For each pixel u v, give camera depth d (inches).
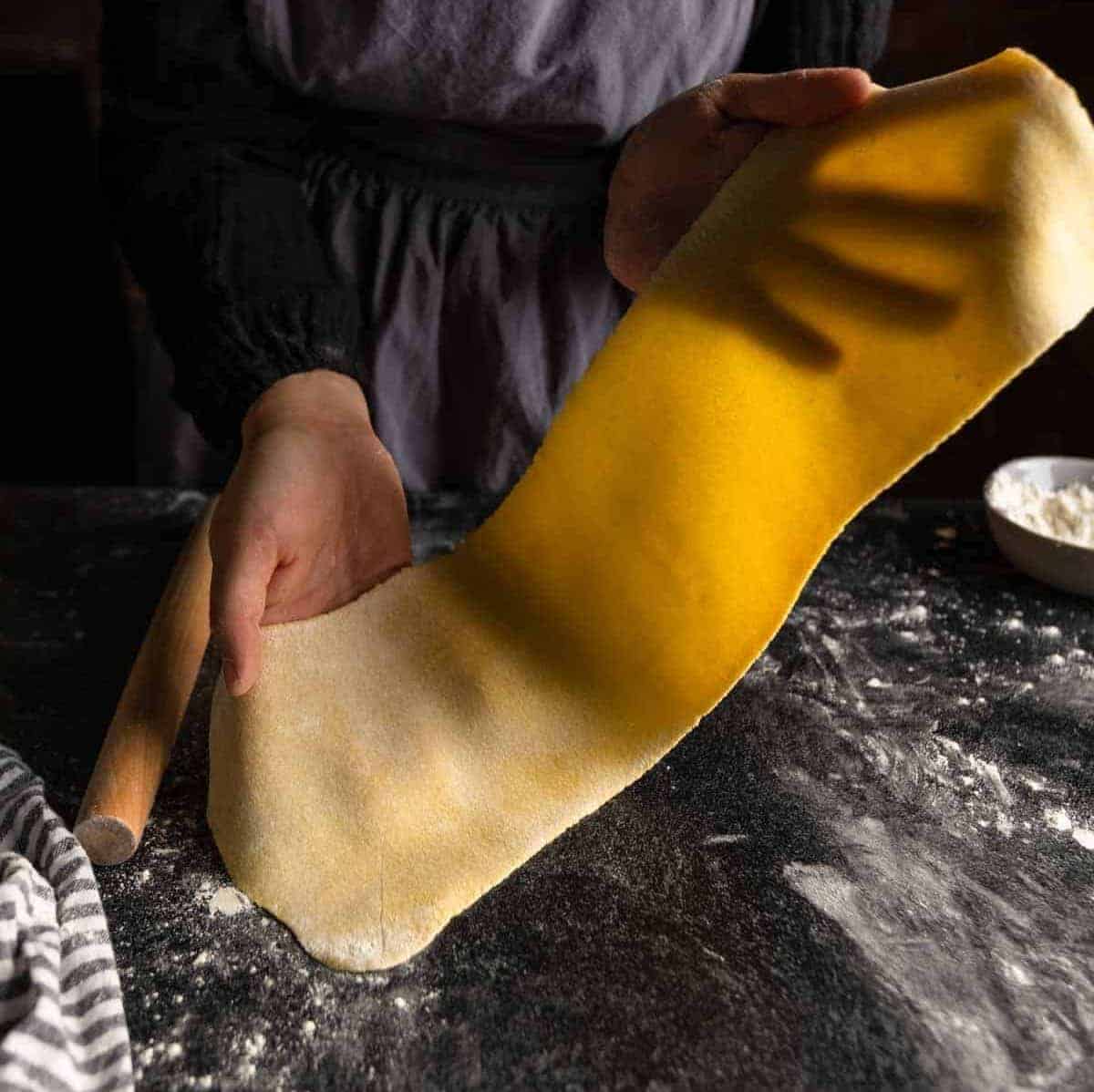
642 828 20.2
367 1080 15.7
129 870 18.9
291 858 18.6
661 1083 15.7
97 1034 15.6
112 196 26.6
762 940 18.1
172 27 25.4
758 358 18.5
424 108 27.2
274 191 26.2
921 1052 16.3
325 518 20.9
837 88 18.2
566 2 25.4
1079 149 16.1
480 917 18.3
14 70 56.9
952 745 22.7
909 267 17.0
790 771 21.8
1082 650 26.2
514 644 20.9
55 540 28.9
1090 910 18.9
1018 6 64.8
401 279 29.6
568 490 21.1
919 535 31.1
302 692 19.7
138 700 20.4
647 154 24.2
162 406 40.9
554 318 30.7
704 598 19.4
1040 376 63.5
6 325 59.9
